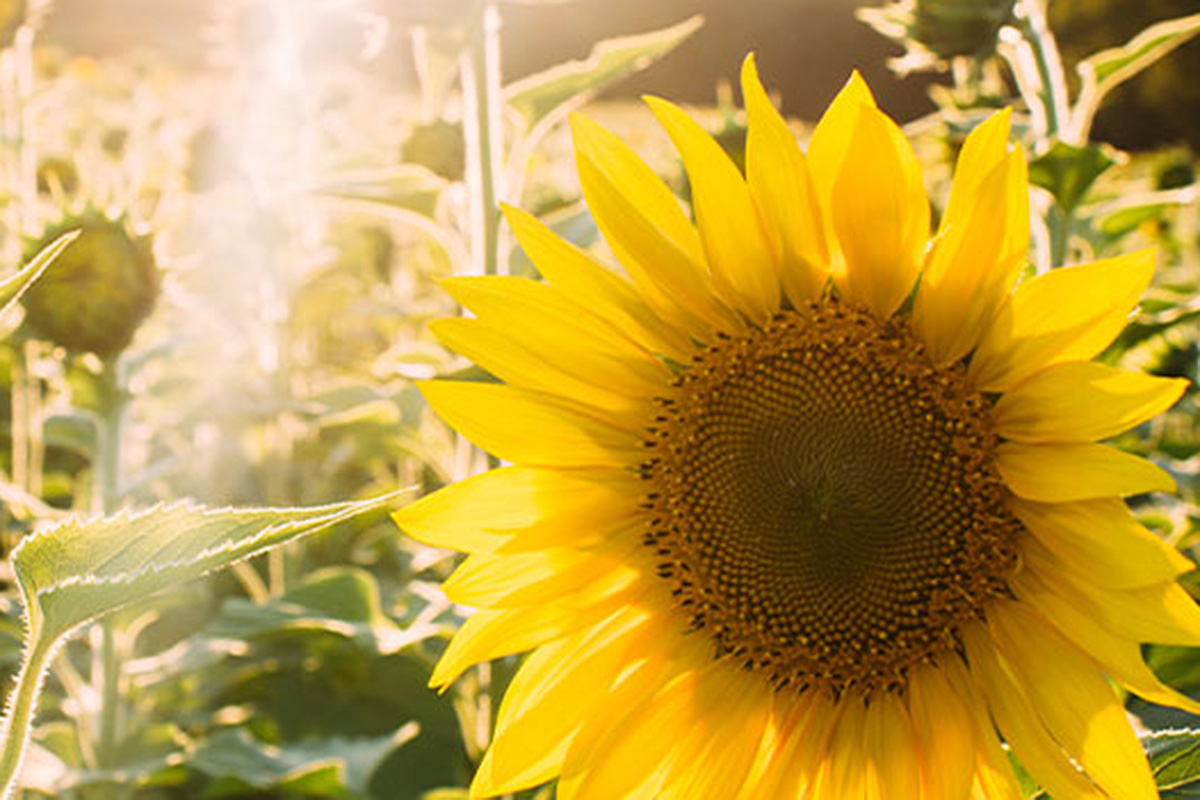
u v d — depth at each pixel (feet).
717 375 2.80
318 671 4.40
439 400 2.77
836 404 2.77
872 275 2.74
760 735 2.80
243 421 5.09
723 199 2.73
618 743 2.77
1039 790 2.72
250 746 3.98
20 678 2.24
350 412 4.26
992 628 2.72
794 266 2.76
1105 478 2.58
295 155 6.06
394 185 3.82
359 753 4.09
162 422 5.41
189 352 5.52
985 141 2.62
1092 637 2.60
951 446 2.72
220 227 5.87
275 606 3.98
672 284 2.77
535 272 3.71
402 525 2.76
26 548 2.24
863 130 2.63
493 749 2.76
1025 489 2.65
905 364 2.74
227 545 2.25
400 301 6.73
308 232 6.41
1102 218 3.88
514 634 2.77
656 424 2.81
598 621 2.80
